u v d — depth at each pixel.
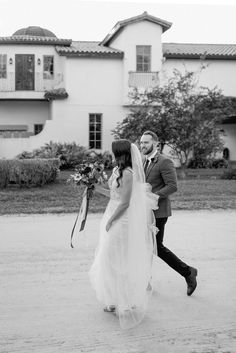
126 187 5.14
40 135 27.95
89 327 4.82
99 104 28.61
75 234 9.92
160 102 24.66
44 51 30.38
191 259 7.73
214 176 24.19
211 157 28.05
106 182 5.67
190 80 25.48
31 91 29.86
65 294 5.88
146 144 5.94
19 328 4.77
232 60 29.61
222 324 4.92
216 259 7.73
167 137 24.19
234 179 22.83
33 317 5.09
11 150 27.36
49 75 30.53
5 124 30.94
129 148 5.27
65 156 25.84
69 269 7.07
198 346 4.38
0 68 30.30
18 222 11.69
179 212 13.55
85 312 5.26
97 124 28.73
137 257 5.11
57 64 30.47
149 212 5.51
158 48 28.48
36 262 7.49
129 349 4.30
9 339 4.50
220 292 6.00
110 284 5.09
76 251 8.28
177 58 29.25
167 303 5.58
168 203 5.94
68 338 4.53
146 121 23.83
